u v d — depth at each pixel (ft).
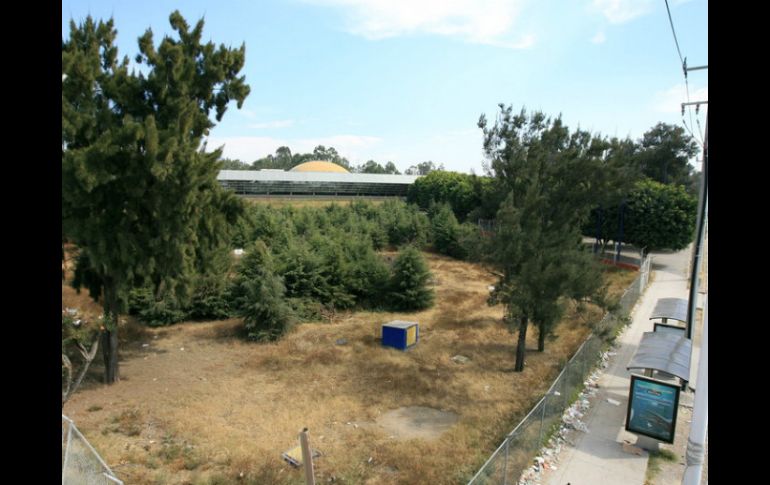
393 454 35.40
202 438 37.83
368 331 66.39
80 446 28.78
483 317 74.23
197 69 54.29
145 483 31.78
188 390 47.47
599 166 48.62
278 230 109.50
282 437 38.17
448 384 48.65
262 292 62.08
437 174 214.69
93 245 45.21
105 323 45.32
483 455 35.27
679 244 111.65
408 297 77.25
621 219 116.98
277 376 50.98
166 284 50.16
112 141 43.16
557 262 46.96
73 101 46.06
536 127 74.23
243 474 32.76
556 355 57.36
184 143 47.03
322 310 72.95
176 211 46.75
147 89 50.01
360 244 87.76
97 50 47.88
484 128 75.97
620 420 40.86
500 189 74.49
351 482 31.76
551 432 37.58
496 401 44.93
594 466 33.76
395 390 47.21
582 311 48.60
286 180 259.19
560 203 50.55
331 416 41.93
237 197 57.67
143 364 54.75
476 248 50.19
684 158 219.00
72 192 41.88
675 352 41.29
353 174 278.87
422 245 139.54
